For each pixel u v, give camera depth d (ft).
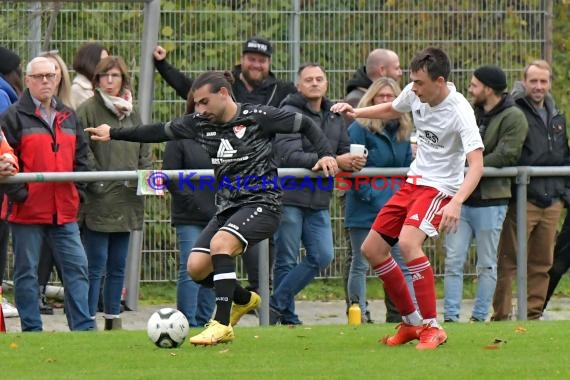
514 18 129.08
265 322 93.20
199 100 74.43
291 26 126.00
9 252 118.21
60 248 90.02
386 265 75.41
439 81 72.43
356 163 93.97
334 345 75.15
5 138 87.71
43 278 113.60
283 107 99.50
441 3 127.95
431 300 73.31
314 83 98.48
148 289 122.31
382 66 107.04
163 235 122.11
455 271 97.71
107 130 78.38
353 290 101.40
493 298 103.04
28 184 88.28
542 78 102.53
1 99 96.17
